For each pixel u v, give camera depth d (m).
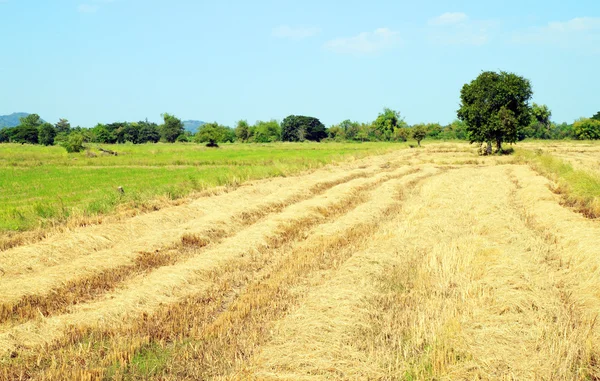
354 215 18.75
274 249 14.30
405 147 78.38
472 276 10.92
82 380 6.95
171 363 7.51
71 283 10.91
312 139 159.62
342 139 147.12
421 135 84.94
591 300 9.45
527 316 8.65
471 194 24.41
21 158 54.50
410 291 10.30
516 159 47.97
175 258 13.42
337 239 14.96
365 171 37.34
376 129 143.75
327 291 10.08
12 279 11.34
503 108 53.88
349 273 11.34
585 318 8.63
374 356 7.45
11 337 8.17
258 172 32.06
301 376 6.95
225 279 11.48
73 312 9.53
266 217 19.11
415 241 14.39
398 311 9.21
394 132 130.38
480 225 16.45
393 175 35.44
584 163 39.44
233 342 8.07
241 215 18.44
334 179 30.69
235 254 13.24
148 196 21.91
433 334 7.89
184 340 8.29
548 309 8.98
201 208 19.75
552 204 20.05
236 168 38.00
